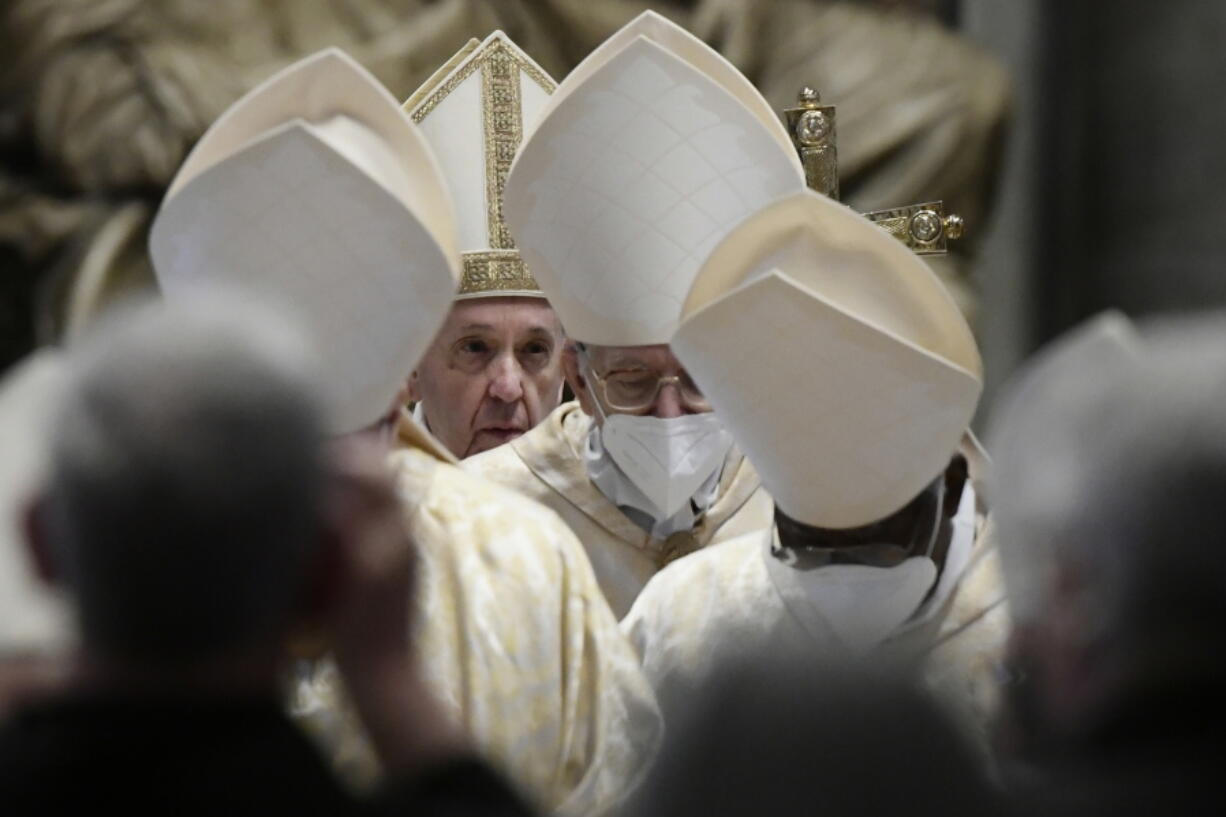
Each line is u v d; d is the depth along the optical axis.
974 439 10.55
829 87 33.53
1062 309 35.44
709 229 12.03
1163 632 5.38
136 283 31.36
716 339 9.82
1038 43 34.56
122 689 5.35
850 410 9.70
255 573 5.32
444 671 9.30
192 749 5.32
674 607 10.38
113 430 5.27
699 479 12.42
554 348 14.91
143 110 30.95
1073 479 5.52
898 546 9.99
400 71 31.88
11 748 5.32
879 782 5.22
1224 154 34.72
